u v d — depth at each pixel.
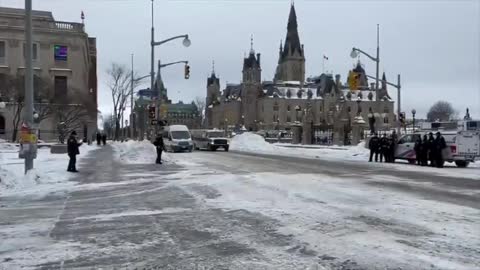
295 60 172.38
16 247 7.95
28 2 18.83
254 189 15.26
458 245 7.87
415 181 18.09
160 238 8.59
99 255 7.46
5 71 66.25
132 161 28.75
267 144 54.44
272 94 163.00
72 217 10.77
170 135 46.38
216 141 49.88
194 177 19.44
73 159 21.89
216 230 9.20
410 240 8.23
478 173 21.94
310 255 7.30
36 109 54.69
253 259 7.13
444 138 27.31
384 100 164.12
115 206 12.34
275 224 9.65
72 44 70.75
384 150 30.45
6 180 16.20
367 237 8.47
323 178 18.92
